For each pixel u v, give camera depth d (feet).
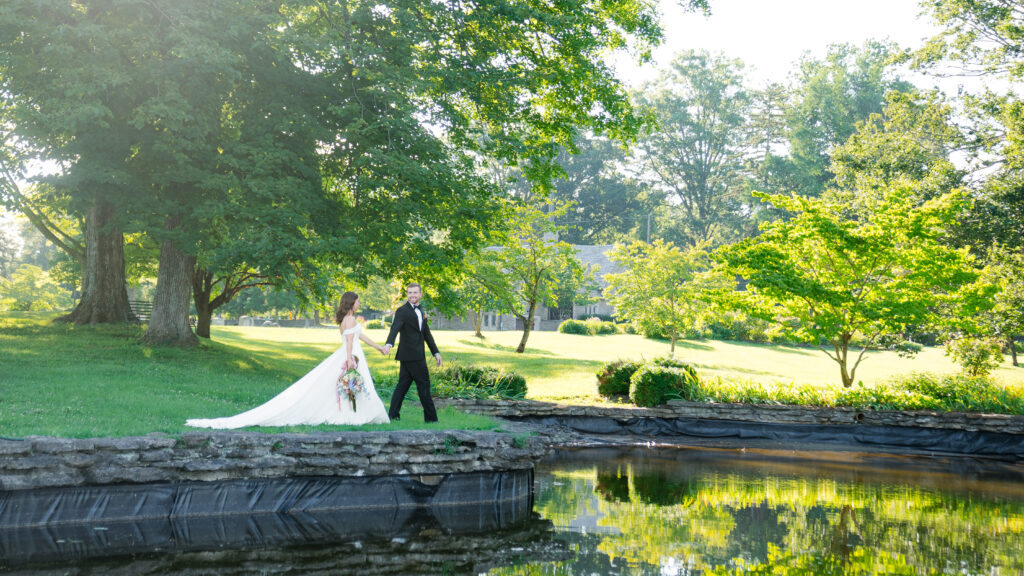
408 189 58.34
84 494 23.31
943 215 55.62
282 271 52.60
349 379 30.25
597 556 22.45
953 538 26.14
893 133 110.01
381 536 23.88
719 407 55.93
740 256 59.00
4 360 50.37
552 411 56.18
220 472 25.14
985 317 76.23
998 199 88.48
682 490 34.78
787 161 253.44
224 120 66.13
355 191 60.44
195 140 55.21
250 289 219.00
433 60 61.87
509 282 109.19
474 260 101.50
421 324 32.58
